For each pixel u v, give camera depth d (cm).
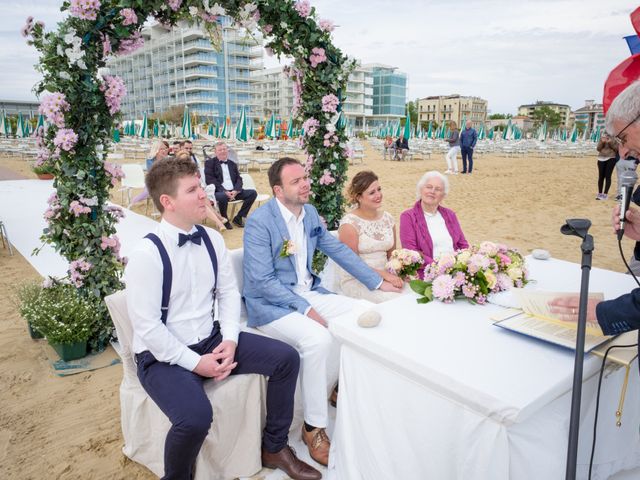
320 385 238
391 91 12750
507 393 144
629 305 152
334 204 500
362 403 196
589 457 192
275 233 275
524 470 155
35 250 378
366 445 196
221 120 9419
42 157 341
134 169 976
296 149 2278
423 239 352
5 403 292
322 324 257
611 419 197
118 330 227
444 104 13062
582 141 3616
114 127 354
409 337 185
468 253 234
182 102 9588
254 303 272
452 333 189
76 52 311
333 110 467
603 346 170
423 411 171
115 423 273
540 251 312
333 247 308
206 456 216
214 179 803
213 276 230
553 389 148
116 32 329
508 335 187
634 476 220
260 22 406
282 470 231
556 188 1237
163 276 209
